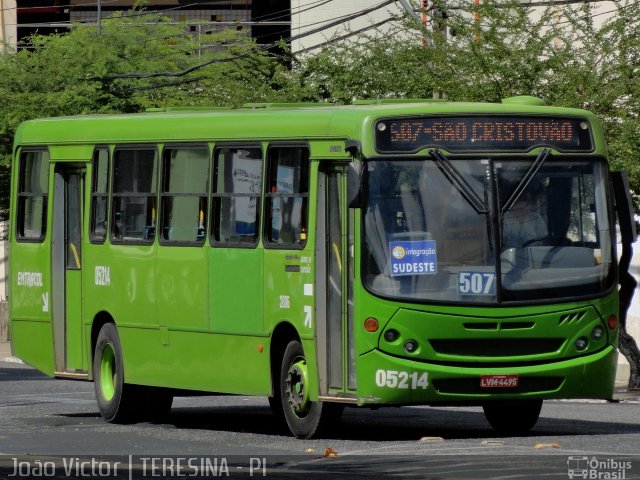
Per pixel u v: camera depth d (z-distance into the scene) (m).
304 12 120.81
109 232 44.03
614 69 61.59
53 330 46.47
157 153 42.25
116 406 43.84
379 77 71.25
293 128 37.34
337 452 33.12
